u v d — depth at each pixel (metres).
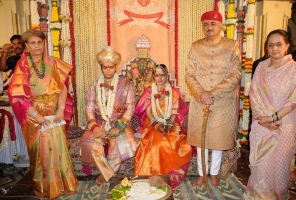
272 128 2.56
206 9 3.82
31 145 2.91
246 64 3.85
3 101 4.01
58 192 2.94
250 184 2.80
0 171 4.00
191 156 3.32
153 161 3.16
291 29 6.02
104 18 3.81
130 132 3.33
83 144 3.15
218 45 2.98
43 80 2.86
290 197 3.04
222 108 2.99
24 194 3.08
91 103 3.38
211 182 3.26
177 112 3.53
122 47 3.90
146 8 3.85
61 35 3.78
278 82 2.55
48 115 2.93
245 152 4.48
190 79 3.04
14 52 4.80
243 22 3.82
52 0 3.67
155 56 3.93
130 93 3.40
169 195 2.25
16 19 5.71
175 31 3.86
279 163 2.60
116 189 2.29
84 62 3.87
